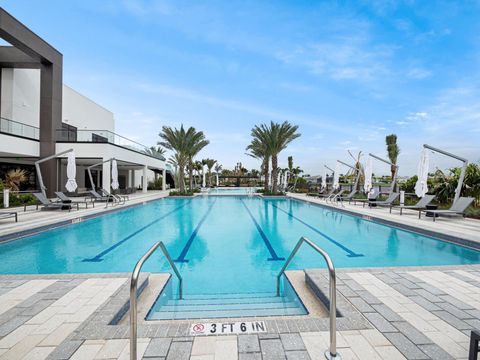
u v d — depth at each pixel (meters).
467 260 5.05
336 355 1.82
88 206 11.80
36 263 4.85
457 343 1.99
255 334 2.08
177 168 30.22
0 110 15.54
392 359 1.80
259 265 4.79
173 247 5.98
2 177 16.47
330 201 15.18
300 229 8.03
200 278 4.18
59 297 2.72
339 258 5.17
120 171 27.45
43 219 8.04
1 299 2.69
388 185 21.80
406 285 3.06
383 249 5.82
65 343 1.96
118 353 1.84
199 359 1.79
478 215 8.70
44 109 15.17
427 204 9.20
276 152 20.66
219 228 8.16
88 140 15.72
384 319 2.31
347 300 2.67
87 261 4.98
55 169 15.44
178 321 2.32
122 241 6.48
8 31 12.34
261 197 19.83
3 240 5.92
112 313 2.38
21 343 1.98
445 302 2.65
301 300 2.88
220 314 2.74
